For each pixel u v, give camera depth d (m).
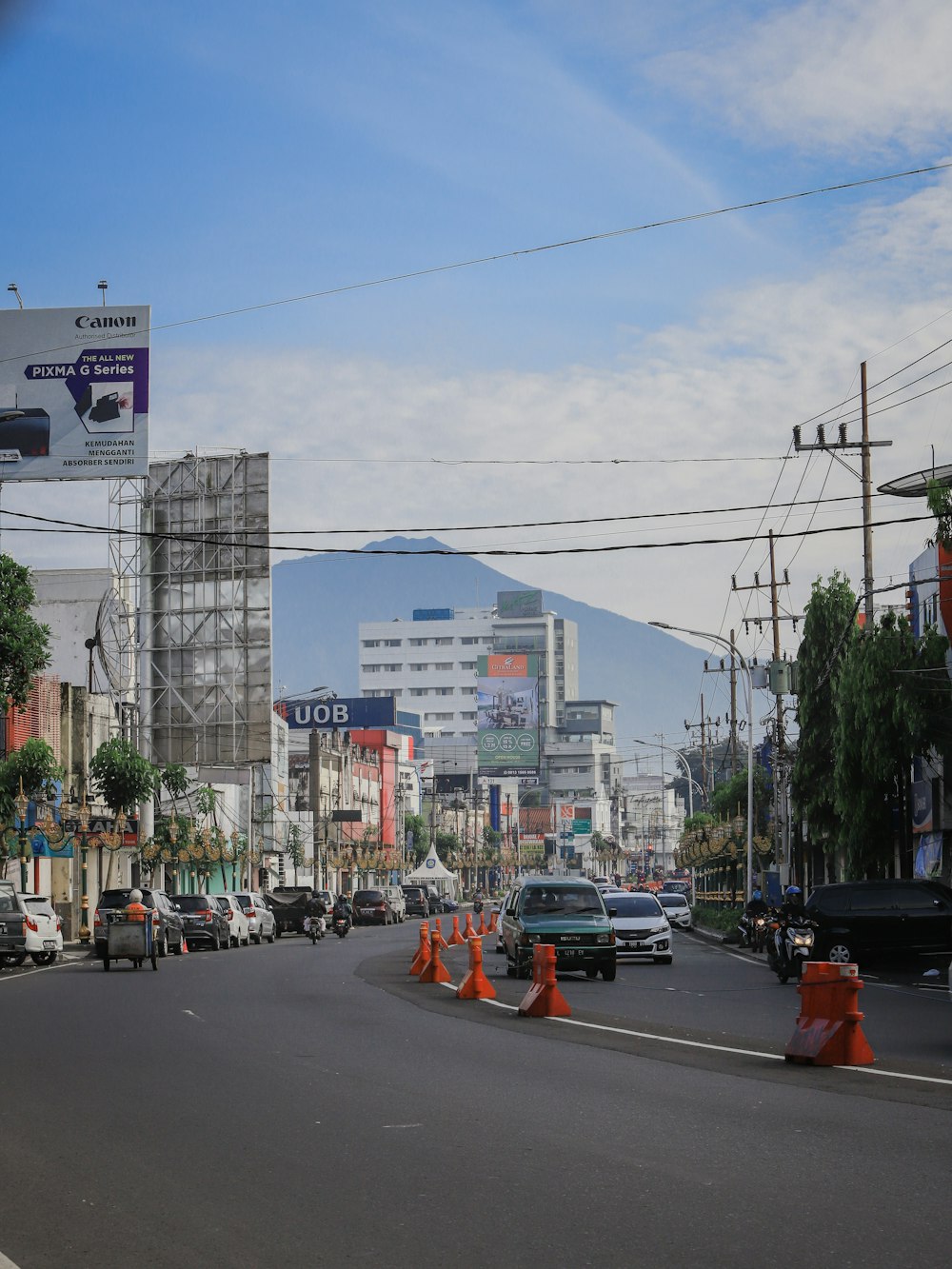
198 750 67.00
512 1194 9.73
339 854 121.50
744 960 44.66
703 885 120.44
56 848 56.06
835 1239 8.42
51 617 76.88
